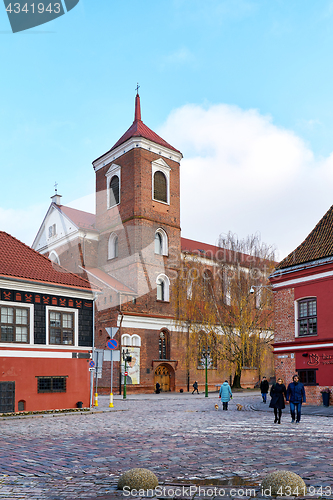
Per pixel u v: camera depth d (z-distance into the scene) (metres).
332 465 8.14
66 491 6.70
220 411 22.58
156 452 9.94
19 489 6.89
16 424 16.77
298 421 16.25
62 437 12.74
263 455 9.30
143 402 30.86
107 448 10.63
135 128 50.12
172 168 50.59
